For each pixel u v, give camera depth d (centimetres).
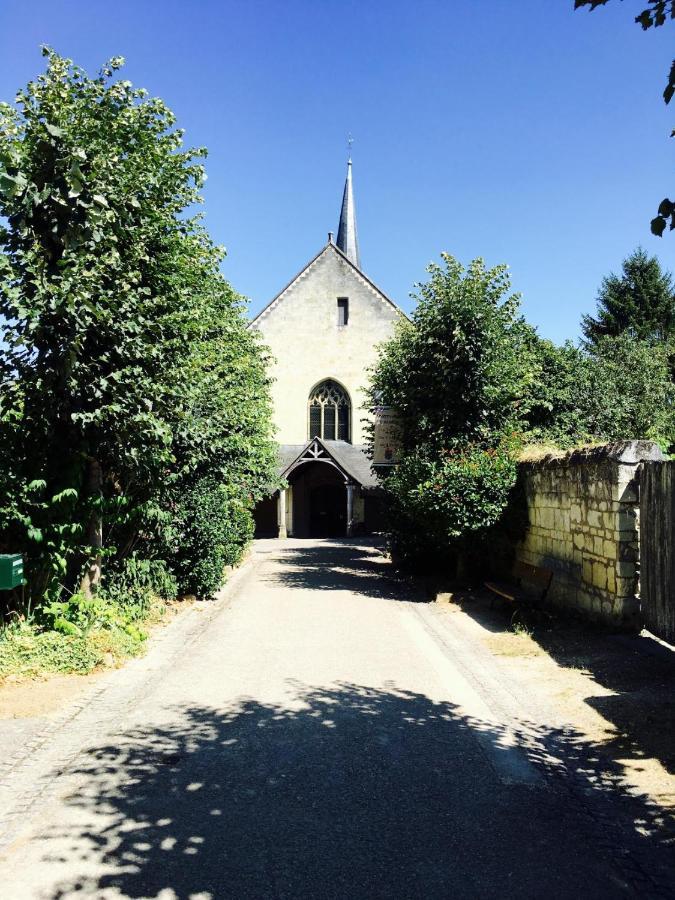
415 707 615
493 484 1188
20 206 705
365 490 3359
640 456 831
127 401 760
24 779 454
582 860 362
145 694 643
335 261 3669
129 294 752
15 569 689
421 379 1405
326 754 505
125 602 939
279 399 3612
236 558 1816
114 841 377
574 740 530
